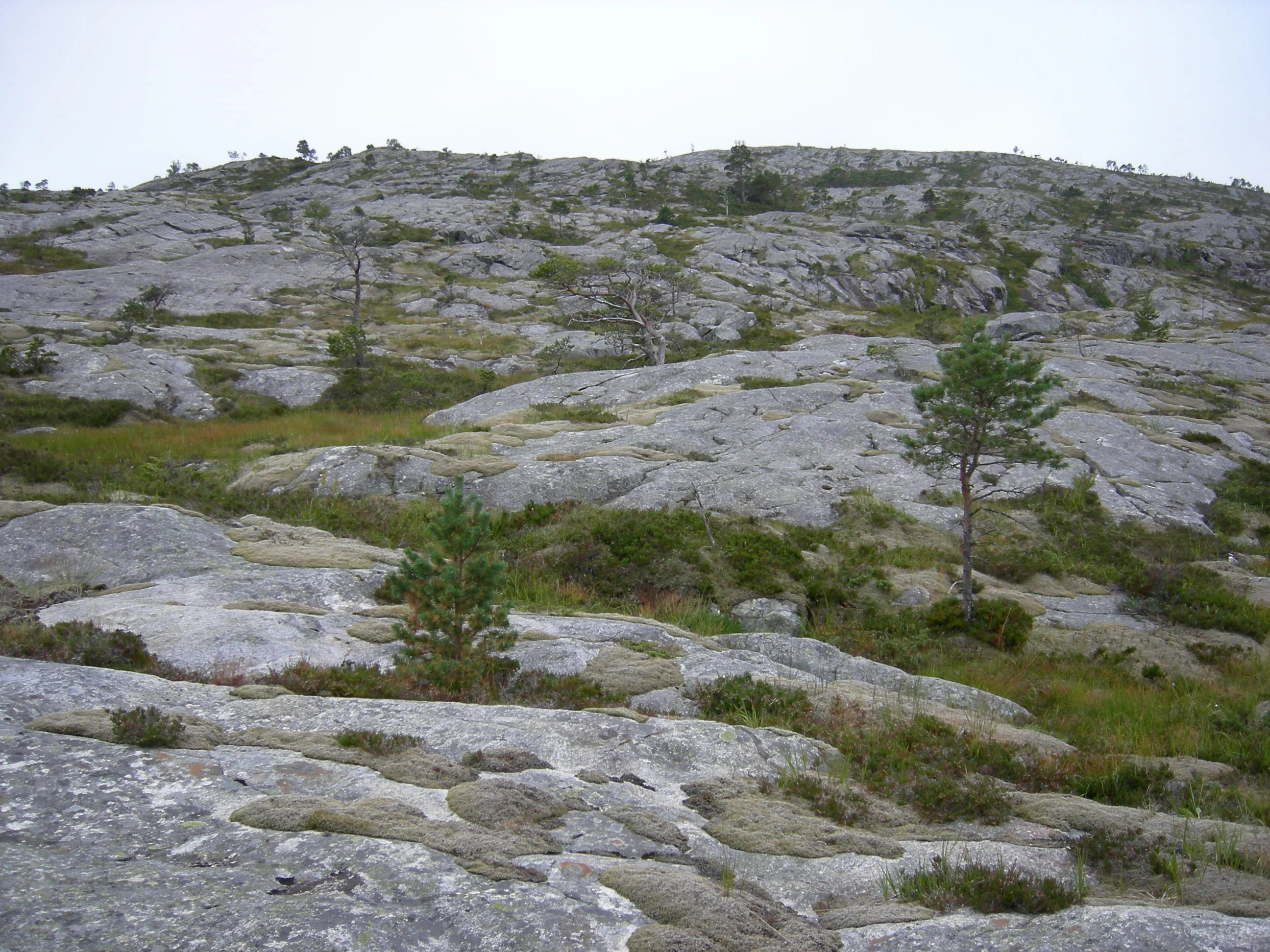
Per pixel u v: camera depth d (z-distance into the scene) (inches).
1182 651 535.2
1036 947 148.3
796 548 601.3
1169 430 1039.6
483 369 1569.9
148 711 221.3
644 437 876.6
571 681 329.1
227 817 178.5
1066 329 1951.3
